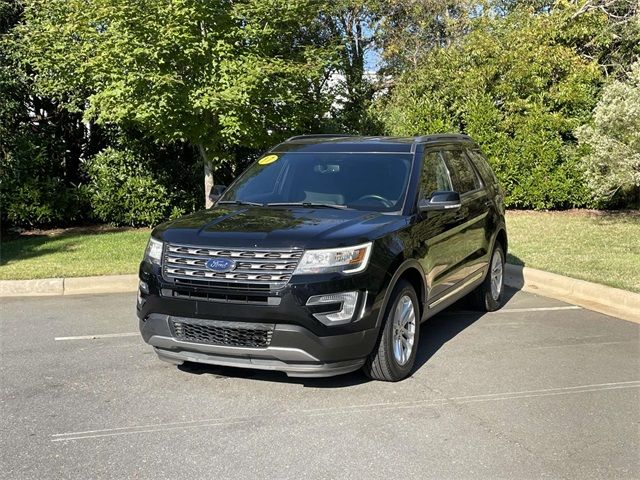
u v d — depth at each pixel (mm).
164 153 15039
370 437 4199
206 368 5566
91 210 14945
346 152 6281
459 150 7305
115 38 10594
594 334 6629
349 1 20859
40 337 6621
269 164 6449
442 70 16453
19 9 14203
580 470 3758
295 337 4555
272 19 11609
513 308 7828
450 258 6203
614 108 11641
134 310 7770
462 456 3930
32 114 15000
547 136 15547
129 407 4738
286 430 4312
